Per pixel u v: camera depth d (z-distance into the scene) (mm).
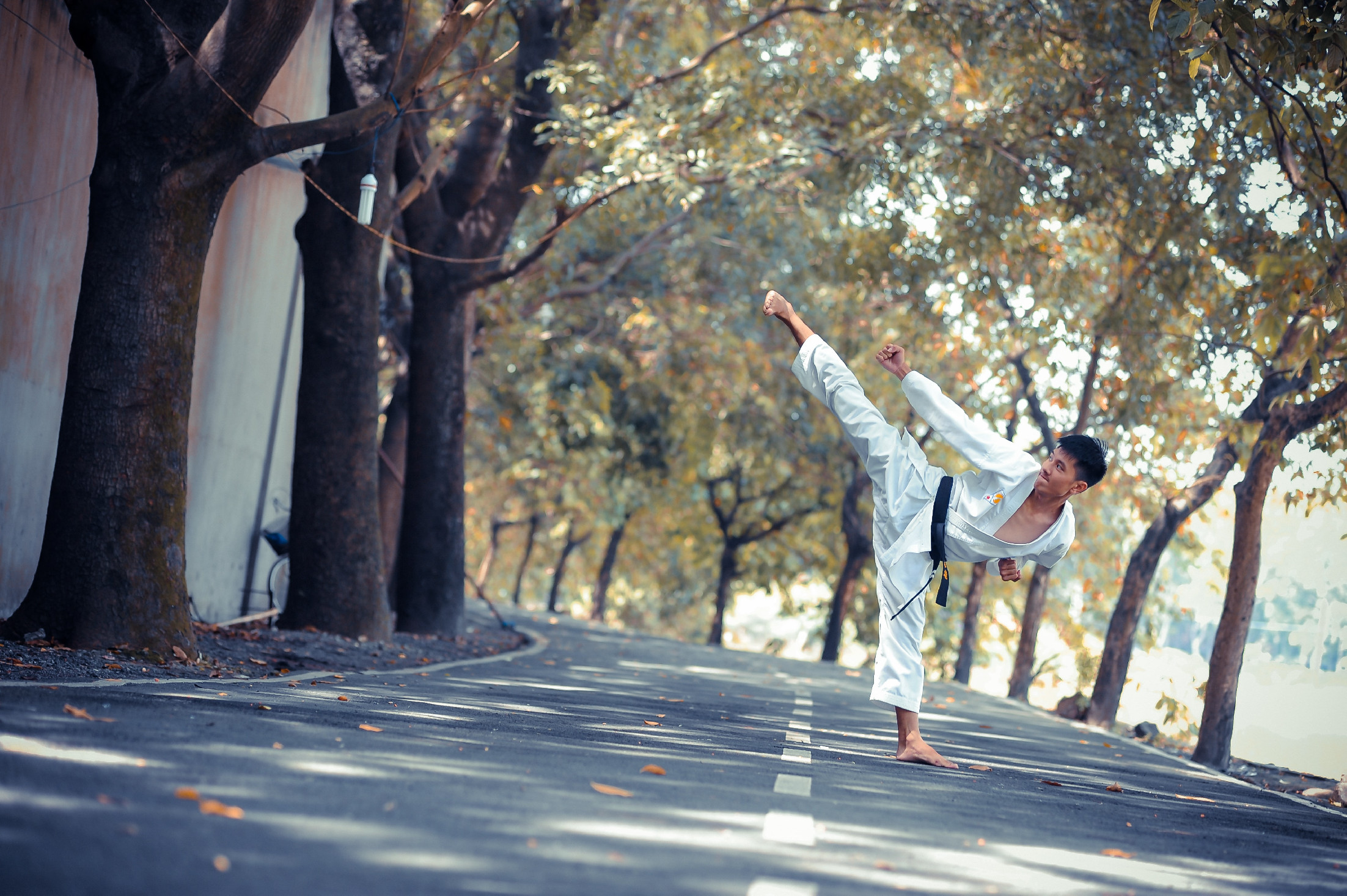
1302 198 11523
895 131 16375
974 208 16891
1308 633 11219
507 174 16766
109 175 8398
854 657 42781
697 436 28297
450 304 16781
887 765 6379
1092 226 18844
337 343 13031
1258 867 4391
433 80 16797
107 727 4668
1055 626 27688
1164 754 11547
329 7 15539
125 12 8328
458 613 16828
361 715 6137
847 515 29422
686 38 20344
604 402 26047
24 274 9789
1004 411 22406
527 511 41750
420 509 16703
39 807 3164
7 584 9906
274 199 14648
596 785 4453
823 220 22016
